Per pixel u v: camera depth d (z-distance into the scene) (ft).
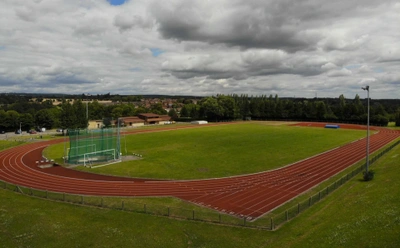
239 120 652.89
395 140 314.96
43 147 293.64
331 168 194.08
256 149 263.29
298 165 204.44
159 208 123.75
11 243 87.71
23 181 168.86
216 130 422.41
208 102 635.66
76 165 208.74
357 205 105.40
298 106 616.39
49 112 495.00
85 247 87.10
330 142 302.86
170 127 485.56
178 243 90.74
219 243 90.68
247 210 123.44
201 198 139.64
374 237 75.46
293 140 314.96
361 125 500.74
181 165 206.49
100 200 132.87
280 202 132.36
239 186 158.71
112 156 233.76
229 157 231.09
